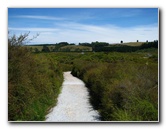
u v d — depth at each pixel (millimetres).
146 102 5578
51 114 7129
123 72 9094
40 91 7668
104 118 6531
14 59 5965
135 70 8945
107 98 7047
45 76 8969
